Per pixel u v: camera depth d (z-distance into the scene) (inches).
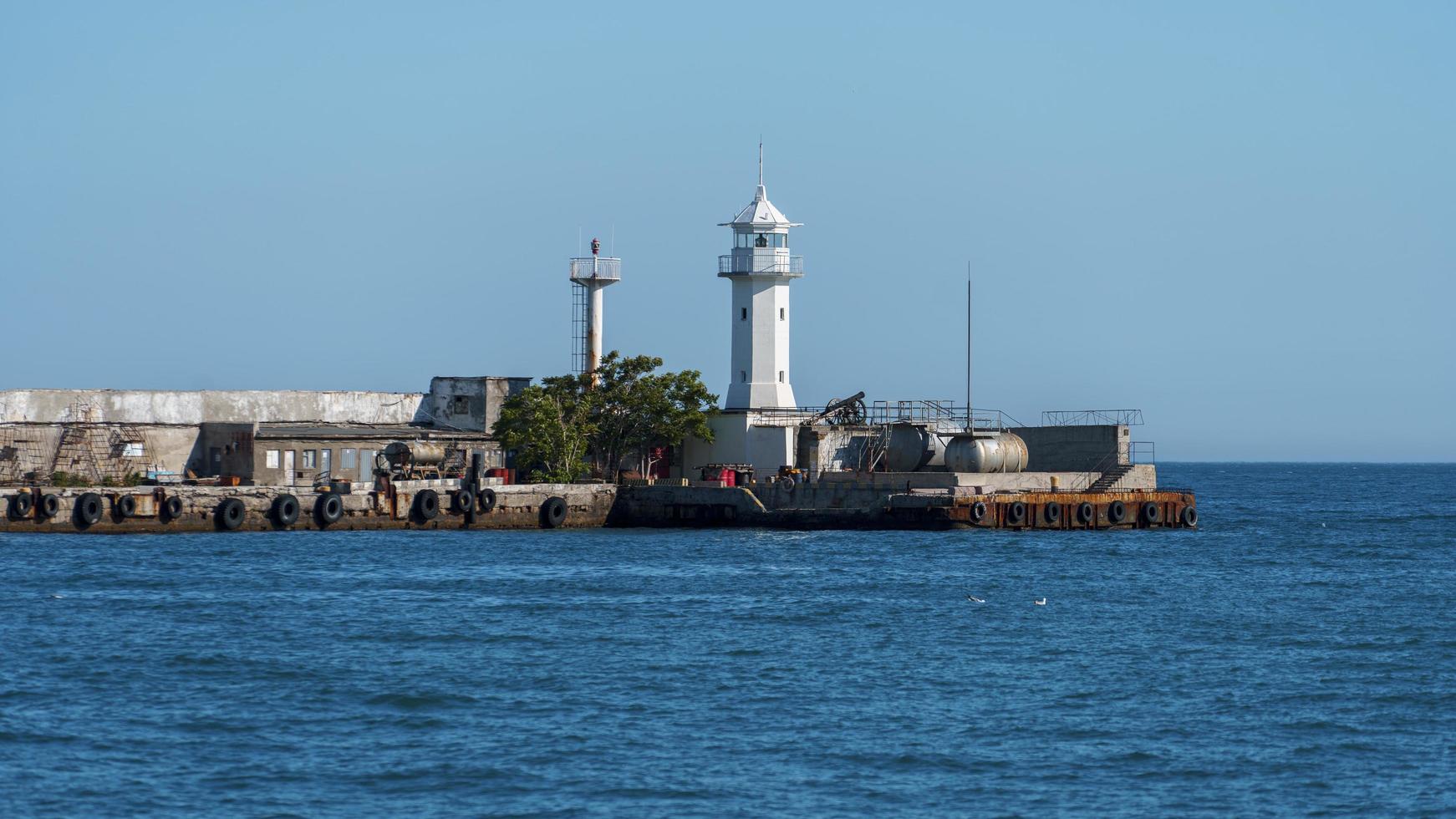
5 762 2588.6
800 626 3885.3
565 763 2618.1
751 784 2522.1
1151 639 3754.9
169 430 6368.1
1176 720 2920.8
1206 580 5032.0
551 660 3398.1
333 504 6048.2
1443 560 5979.3
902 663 3415.4
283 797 2443.4
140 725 2817.4
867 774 2578.7
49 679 3144.7
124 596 4195.4
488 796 2454.5
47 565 4773.6
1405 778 2576.3
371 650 3491.6
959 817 2386.8
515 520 6427.2
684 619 3969.0
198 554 5182.1
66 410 6254.9
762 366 7367.1
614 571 4992.6
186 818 2352.4
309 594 4323.3
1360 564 5743.1
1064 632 3850.9
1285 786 2534.5
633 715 2925.7
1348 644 3708.2
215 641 3570.4
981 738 2787.9
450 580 4690.0
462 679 3196.4
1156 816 2396.7
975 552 5703.7
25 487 5728.3
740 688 3147.1
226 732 2783.0
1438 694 3147.1
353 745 2714.1
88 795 2443.4
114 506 5708.7
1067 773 2593.5
